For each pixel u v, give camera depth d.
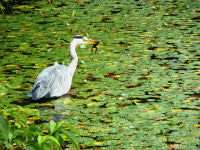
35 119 8.89
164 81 11.16
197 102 9.68
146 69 12.20
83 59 13.40
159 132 8.10
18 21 18.92
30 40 15.70
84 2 23.16
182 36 15.80
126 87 10.81
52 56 13.66
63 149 7.44
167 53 13.76
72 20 18.66
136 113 9.11
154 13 20.00
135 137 7.88
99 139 7.82
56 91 10.27
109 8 21.36
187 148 7.35
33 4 22.88
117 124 8.53
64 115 9.11
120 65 12.67
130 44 14.94
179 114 8.99
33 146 5.39
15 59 13.35
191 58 13.13
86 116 9.02
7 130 5.32
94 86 10.98
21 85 11.05
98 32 16.67
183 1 23.05
